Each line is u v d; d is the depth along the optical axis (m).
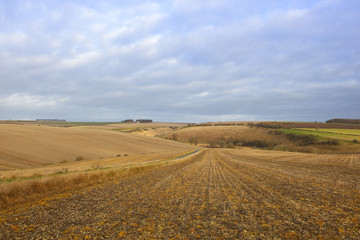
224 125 163.88
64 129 73.62
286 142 96.00
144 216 6.66
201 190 10.70
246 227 5.56
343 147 69.00
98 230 5.56
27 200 8.90
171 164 28.88
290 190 10.10
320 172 16.94
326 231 5.15
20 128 62.84
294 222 5.81
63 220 6.38
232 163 28.41
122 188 11.48
